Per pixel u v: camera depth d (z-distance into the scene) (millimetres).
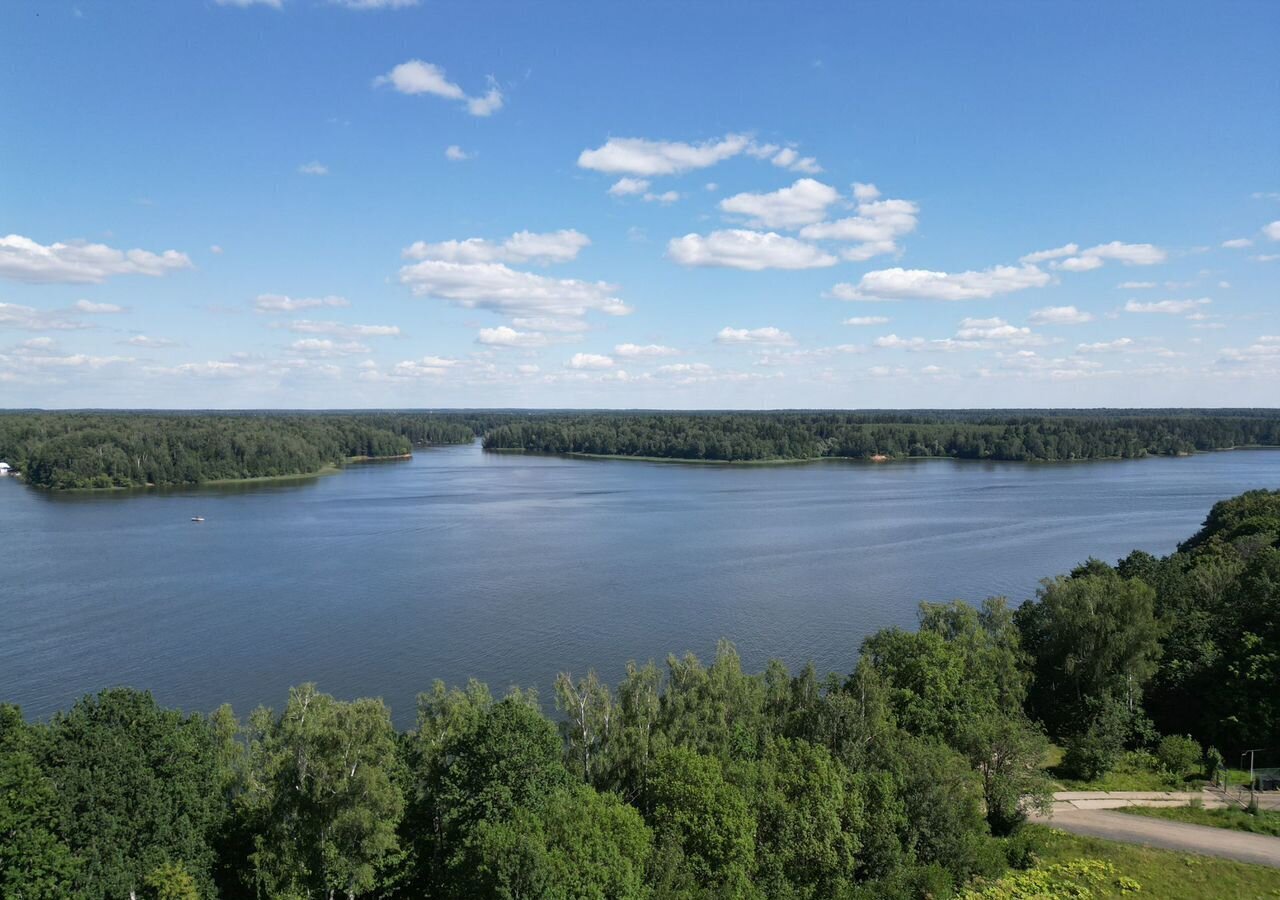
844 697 49688
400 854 40969
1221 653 62969
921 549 141250
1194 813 49938
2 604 106750
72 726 36906
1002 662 61781
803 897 39844
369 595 112250
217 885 39969
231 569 127938
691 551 142250
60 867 33406
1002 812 48000
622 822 36688
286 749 40875
